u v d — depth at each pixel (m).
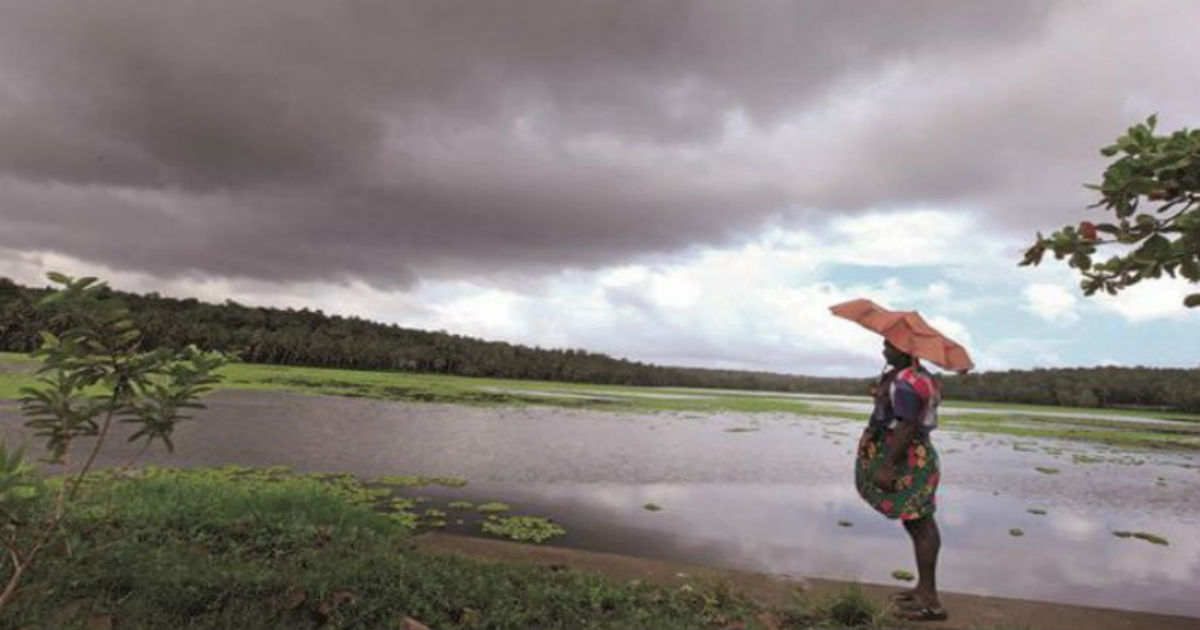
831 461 14.98
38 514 4.90
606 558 6.07
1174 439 28.67
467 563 5.09
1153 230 3.04
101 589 4.16
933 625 4.56
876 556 6.95
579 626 4.15
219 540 5.30
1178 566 7.07
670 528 7.91
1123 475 14.97
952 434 25.28
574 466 12.48
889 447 4.72
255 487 7.88
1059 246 3.28
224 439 13.23
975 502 10.73
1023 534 8.41
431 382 52.22
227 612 4.05
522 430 18.70
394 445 14.02
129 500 6.21
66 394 3.30
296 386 31.50
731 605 4.68
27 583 4.06
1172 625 4.84
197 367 3.57
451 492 9.44
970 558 7.09
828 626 4.38
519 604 4.36
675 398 50.03
